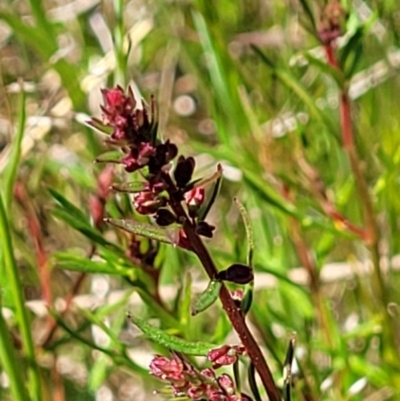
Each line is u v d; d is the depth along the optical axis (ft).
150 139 1.31
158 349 1.69
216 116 2.03
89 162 2.11
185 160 1.32
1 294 1.69
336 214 1.82
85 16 2.50
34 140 2.11
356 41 1.74
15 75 2.45
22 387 1.60
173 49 2.43
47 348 1.80
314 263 1.95
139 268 1.65
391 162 1.86
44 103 2.21
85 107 2.21
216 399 1.35
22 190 1.84
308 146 1.98
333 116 2.15
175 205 1.32
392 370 1.76
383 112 2.24
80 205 2.06
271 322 1.85
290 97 2.12
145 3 2.48
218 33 2.06
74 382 2.02
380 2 1.82
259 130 2.02
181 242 1.32
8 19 2.23
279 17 2.35
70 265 1.65
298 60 2.18
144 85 2.57
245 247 1.90
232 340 1.86
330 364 1.82
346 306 2.14
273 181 1.97
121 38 1.90
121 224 1.33
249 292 1.35
